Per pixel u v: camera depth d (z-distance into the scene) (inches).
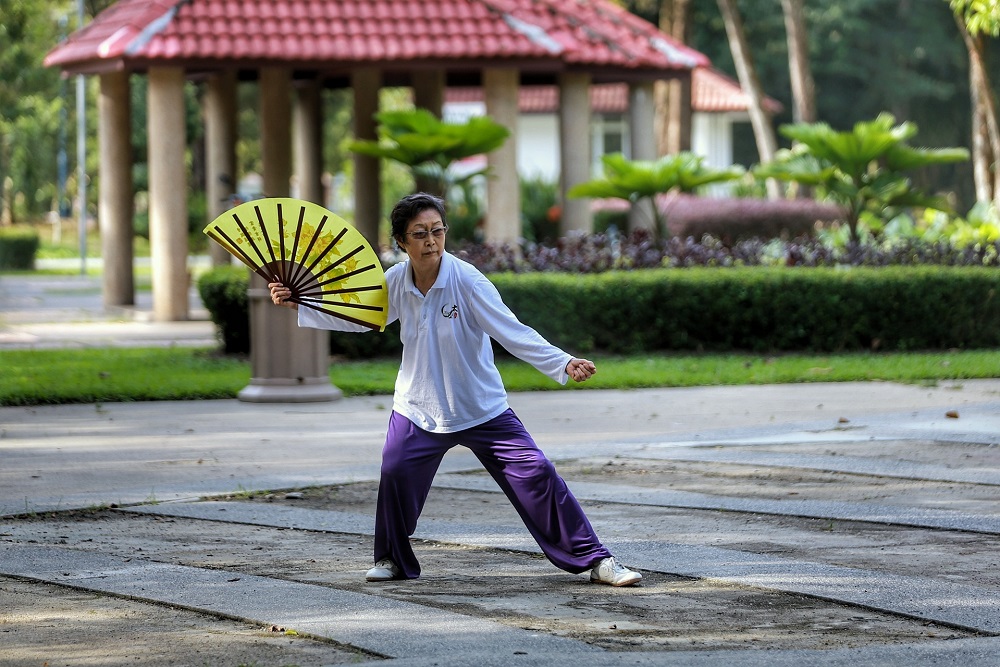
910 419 1222.3
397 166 4544.8
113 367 1585.9
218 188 2615.7
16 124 4980.3
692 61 2337.6
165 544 755.4
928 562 711.1
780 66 6156.5
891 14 6245.1
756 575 679.1
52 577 674.2
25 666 537.3
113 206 2405.3
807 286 1770.4
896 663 531.2
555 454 1055.0
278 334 1359.5
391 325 1702.8
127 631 584.4
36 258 4650.6
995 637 570.3
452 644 557.0
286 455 1050.1
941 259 1996.8
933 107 6456.7
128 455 1049.5
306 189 2780.5
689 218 3405.5
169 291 2203.5
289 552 738.8
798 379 1515.7
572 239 2036.2
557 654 542.0
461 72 2773.1
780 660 534.0
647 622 597.6
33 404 1341.0
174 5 2171.5
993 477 953.5
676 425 1204.5
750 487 926.4
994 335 1815.9
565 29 2272.4
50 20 4709.6
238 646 561.6
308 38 2155.5
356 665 526.9
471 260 1877.5
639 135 2397.9
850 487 925.8
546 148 4643.2
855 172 2155.5
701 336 1782.7
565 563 668.1
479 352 663.1
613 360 1699.1
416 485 669.3
